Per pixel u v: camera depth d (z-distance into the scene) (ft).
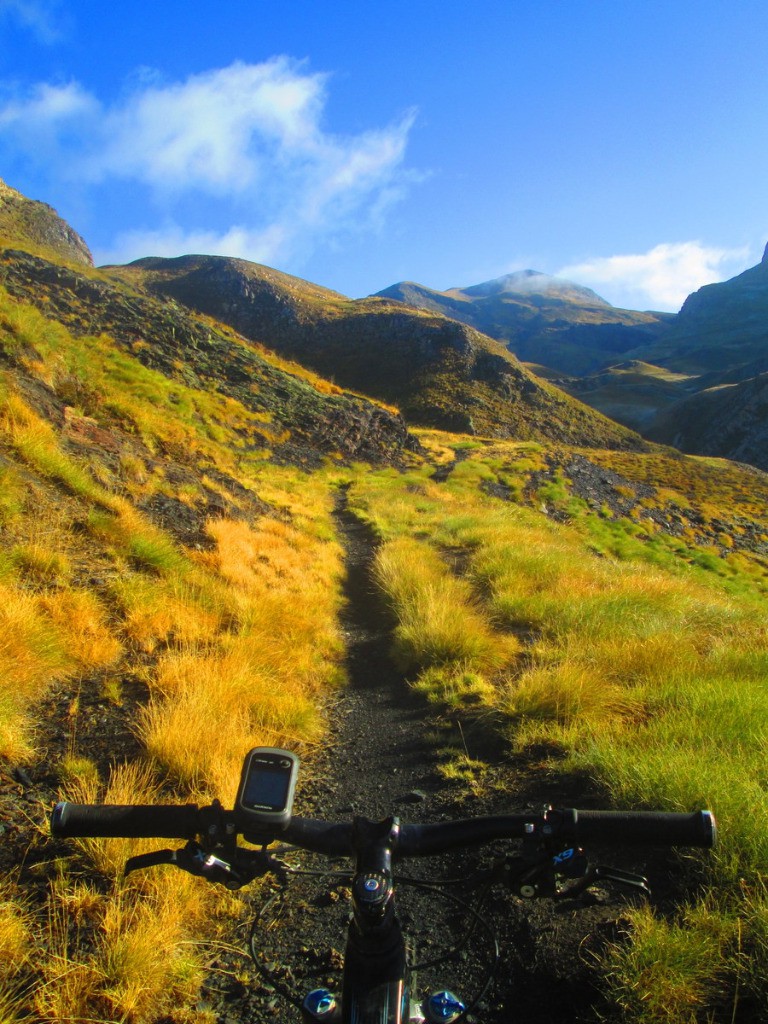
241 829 5.02
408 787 16.02
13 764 14.42
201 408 79.71
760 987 8.58
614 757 14.48
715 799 12.14
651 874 11.27
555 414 238.68
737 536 94.12
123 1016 8.74
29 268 103.45
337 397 114.93
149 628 22.08
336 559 42.45
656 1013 8.46
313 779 16.63
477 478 92.89
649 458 142.82
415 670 24.40
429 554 43.29
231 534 34.45
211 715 16.85
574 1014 8.84
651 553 73.20
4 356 39.24
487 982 5.57
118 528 27.89
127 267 378.94
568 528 74.43
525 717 18.34
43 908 10.50
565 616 27.68
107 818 5.14
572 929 10.23
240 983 9.73
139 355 91.61
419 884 5.68
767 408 397.39
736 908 9.91
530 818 5.21
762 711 17.08
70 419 37.55
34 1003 8.66
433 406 222.89
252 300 315.58
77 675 18.84
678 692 18.85
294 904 11.42
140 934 9.77
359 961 4.76
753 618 31.27
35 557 22.88
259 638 23.34
